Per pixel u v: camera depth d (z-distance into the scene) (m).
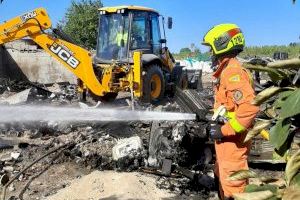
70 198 5.65
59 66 20.30
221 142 4.06
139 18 13.70
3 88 14.98
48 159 7.25
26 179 6.50
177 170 5.91
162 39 14.66
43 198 5.76
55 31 11.39
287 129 1.35
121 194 5.58
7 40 11.30
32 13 11.25
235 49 3.94
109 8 13.62
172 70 14.96
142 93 12.59
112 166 6.62
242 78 3.82
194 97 4.98
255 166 6.06
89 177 6.12
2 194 5.90
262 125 1.60
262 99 1.49
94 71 12.26
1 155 7.46
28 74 19.95
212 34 4.00
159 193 5.75
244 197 1.36
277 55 6.45
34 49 20.36
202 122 5.04
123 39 13.45
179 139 5.97
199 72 17.12
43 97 12.62
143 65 12.80
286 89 1.46
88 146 7.53
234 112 3.92
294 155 1.33
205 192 5.83
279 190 1.36
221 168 4.09
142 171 6.27
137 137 6.64
